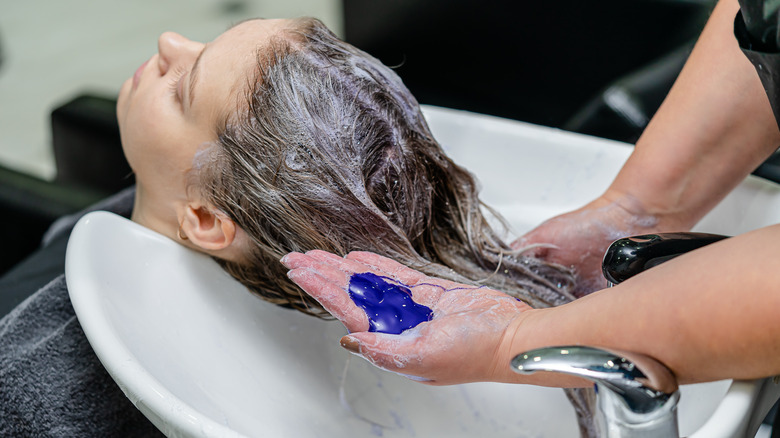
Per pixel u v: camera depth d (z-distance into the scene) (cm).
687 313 39
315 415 62
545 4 125
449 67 138
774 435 50
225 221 62
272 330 65
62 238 88
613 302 42
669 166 64
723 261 39
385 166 60
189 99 61
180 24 250
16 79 230
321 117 59
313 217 60
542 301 65
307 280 50
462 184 68
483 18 131
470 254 67
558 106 133
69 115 113
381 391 65
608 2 121
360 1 138
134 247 61
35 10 264
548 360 38
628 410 37
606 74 126
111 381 65
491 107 137
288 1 257
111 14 260
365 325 50
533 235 70
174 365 56
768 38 40
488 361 47
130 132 64
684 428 55
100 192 103
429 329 47
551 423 63
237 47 62
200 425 45
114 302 56
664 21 118
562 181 76
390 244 61
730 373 39
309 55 62
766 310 36
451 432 63
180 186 63
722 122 61
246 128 59
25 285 80
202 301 63
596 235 68
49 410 64
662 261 46
